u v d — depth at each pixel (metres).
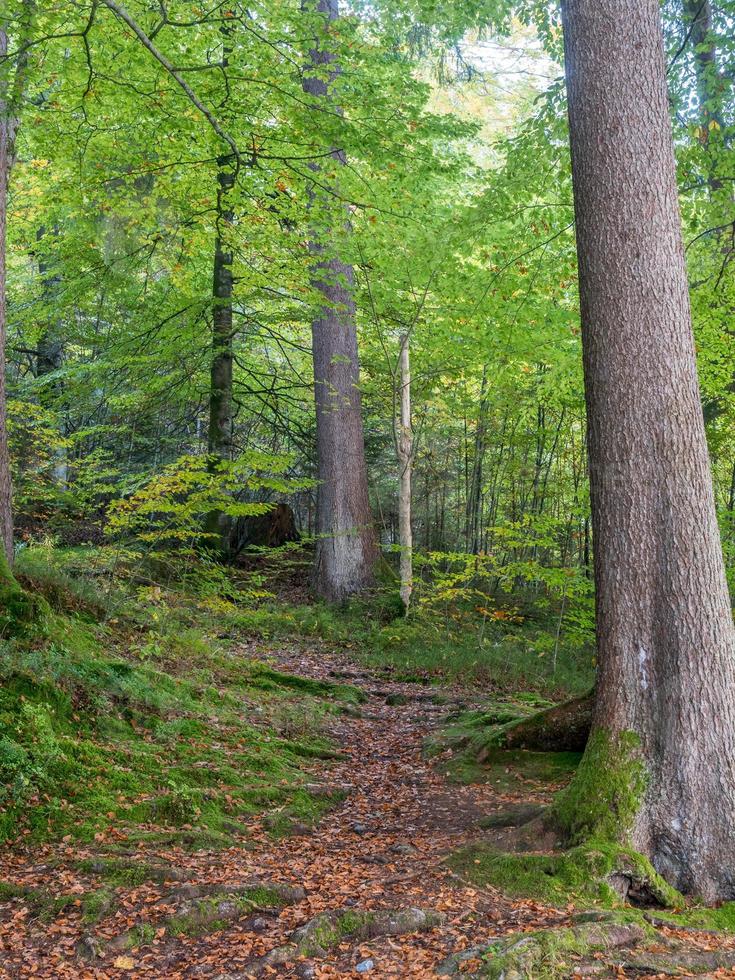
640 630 5.47
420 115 12.45
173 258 17.02
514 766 7.52
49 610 7.78
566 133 9.89
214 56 13.20
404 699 10.84
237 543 18.75
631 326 5.69
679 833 5.14
